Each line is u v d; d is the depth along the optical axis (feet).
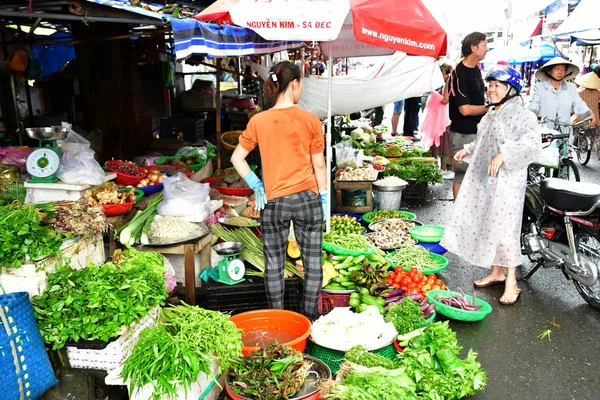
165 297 10.05
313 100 22.24
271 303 11.70
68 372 9.10
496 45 53.52
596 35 38.24
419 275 14.48
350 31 21.47
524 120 13.55
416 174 26.17
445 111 22.68
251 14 12.00
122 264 10.28
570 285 16.07
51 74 28.02
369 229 19.17
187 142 24.29
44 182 13.03
